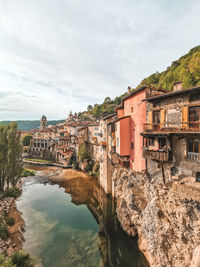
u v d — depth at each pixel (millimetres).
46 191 42219
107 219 28531
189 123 14820
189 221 13758
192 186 14305
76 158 66750
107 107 123812
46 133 98875
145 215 18953
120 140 25219
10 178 35312
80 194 40250
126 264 20156
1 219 24031
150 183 19797
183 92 14828
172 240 15078
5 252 18484
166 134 15445
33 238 23281
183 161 15125
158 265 15656
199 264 11391
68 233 24703
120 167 30547
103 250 21266
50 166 68812
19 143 37406
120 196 27828
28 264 15094
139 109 22328
